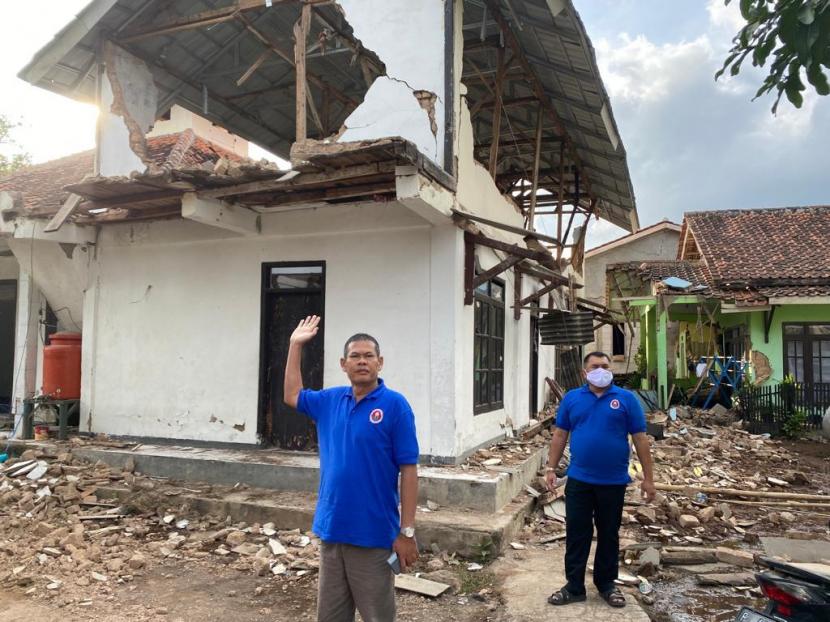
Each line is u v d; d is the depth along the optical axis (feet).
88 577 17.38
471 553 19.29
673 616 15.97
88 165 40.14
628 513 24.08
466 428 26.21
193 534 21.25
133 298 30.22
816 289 49.24
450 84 24.25
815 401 46.85
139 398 29.73
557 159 45.65
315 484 23.97
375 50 25.22
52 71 29.30
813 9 8.84
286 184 22.74
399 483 11.30
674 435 42.45
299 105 24.25
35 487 24.70
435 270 25.09
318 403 11.71
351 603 11.03
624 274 70.08
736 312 57.21
